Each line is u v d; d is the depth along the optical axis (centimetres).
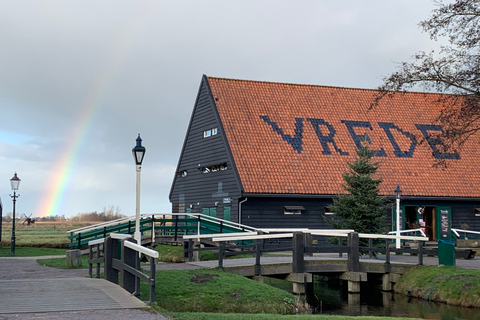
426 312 1694
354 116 3550
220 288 1540
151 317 1002
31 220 6400
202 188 3456
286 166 3088
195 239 2542
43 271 1841
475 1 1819
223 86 3438
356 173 2519
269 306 1472
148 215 2628
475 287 1747
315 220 3066
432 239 3278
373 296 2056
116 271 1459
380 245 2422
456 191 3259
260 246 1909
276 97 3497
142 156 1855
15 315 1004
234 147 3094
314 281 2527
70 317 988
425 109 3734
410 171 3297
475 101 1828
